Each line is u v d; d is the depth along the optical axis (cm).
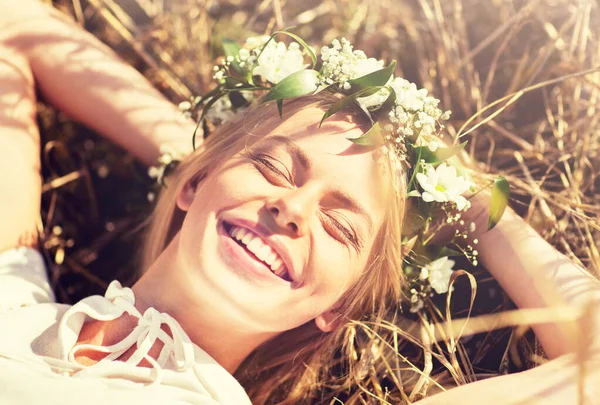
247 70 163
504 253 166
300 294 148
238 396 148
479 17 238
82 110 196
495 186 152
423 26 226
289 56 157
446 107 215
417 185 156
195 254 147
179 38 234
